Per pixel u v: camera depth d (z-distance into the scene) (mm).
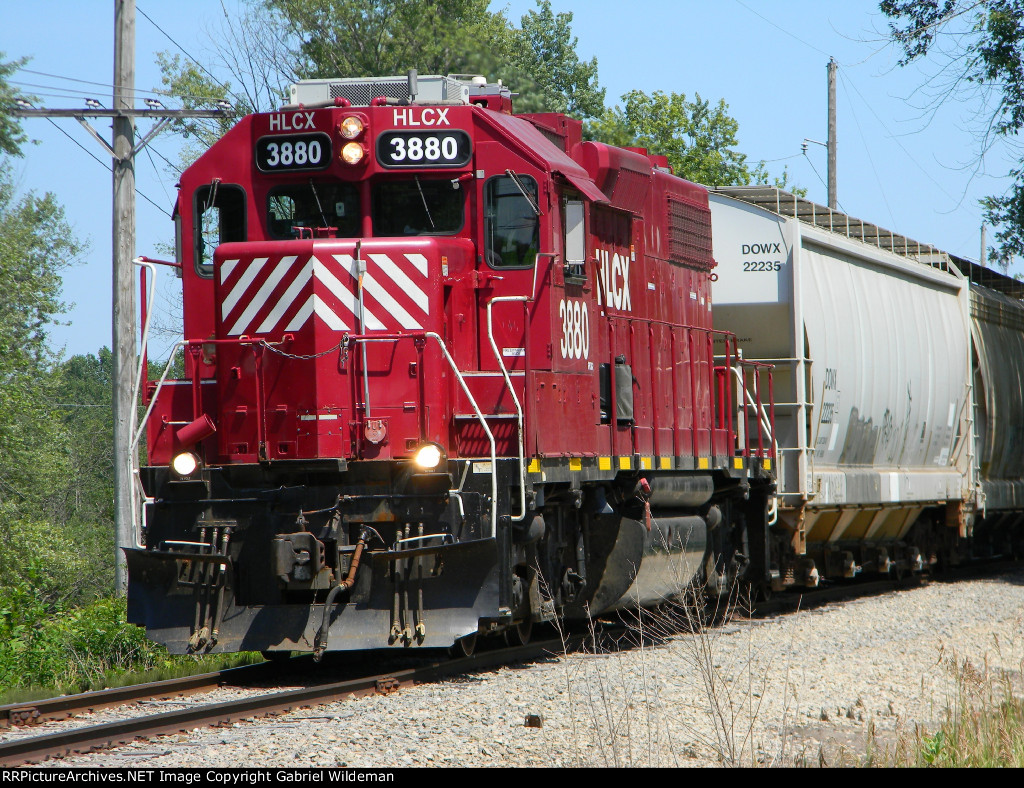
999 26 79312
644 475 49156
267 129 40781
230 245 39344
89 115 65125
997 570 99500
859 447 71688
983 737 29906
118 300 64875
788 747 29859
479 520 37500
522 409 39344
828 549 72000
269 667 41250
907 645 49875
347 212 40531
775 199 69062
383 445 38094
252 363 38875
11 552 105688
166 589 38344
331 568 37406
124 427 64250
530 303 40344
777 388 65125
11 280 125000
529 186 40469
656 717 31891
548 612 41812
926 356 82312
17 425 112438
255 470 38688
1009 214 90812
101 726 28672
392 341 38312
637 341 49625
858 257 74688
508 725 30219
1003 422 97938
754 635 51000
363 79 42250
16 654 44250
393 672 39875
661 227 53688
